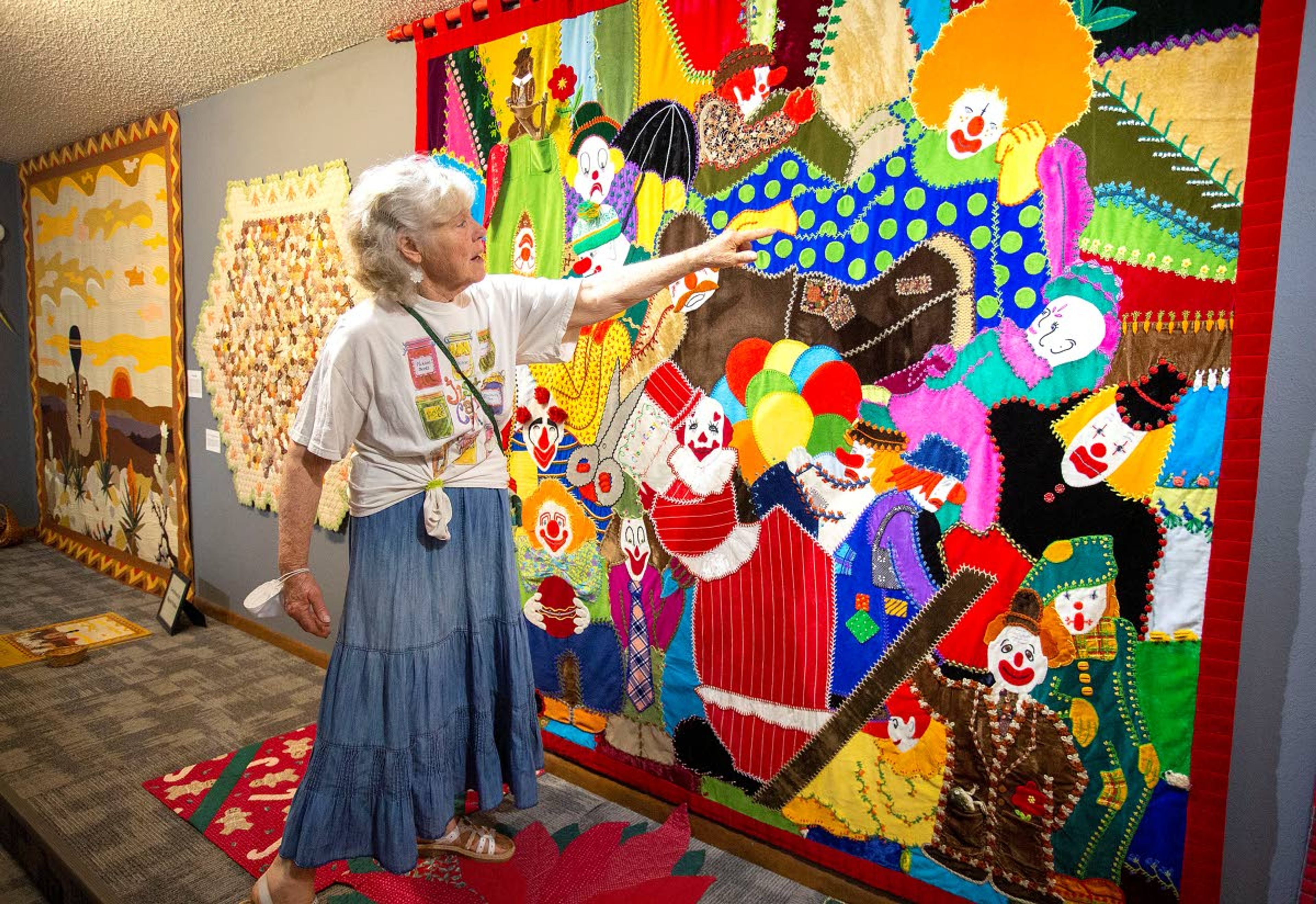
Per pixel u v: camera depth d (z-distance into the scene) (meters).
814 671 1.88
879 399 1.75
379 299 1.54
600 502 2.23
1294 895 1.41
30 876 2.15
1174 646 1.45
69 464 4.84
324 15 2.59
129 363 4.21
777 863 1.96
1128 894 1.52
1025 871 1.62
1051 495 1.55
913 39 1.64
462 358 1.60
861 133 1.73
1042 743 1.59
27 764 2.43
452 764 1.69
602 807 2.23
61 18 2.67
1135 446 1.46
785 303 1.86
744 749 2.01
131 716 2.78
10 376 5.09
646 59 2.04
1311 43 1.27
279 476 3.36
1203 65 1.35
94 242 4.35
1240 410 1.36
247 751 2.53
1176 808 1.46
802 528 1.88
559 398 2.30
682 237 2.02
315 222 3.06
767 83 1.85
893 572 1.75
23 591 4.19
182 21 2.68
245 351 3.47
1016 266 1.56
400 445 1.56
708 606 2.04
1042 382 1.55
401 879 1.93
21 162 4.89
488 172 2.41
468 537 1.67
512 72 2.31
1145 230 1.42
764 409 1.91
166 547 4.10
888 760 1.79
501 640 1.74
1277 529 1.37
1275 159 1.30
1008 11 1.53
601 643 2.28
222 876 1.92
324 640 3.23
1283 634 1.38
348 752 1.59
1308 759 1.38
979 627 1.65
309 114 3.07
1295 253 1.31
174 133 3.71
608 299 1.73
